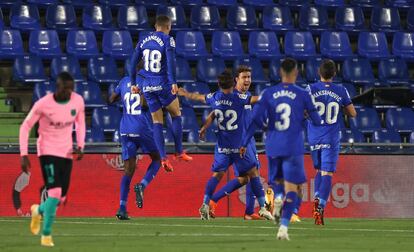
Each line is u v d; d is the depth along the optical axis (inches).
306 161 2058.3
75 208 1988.2
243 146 1314.0
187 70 2723.9
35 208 1218.0
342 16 3090.6
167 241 1261.1
